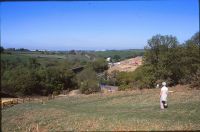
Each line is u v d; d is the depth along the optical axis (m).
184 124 17.81
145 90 42.41
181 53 59.59
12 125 23.88
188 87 43.59
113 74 88.00
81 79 91.06
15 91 61.25
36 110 30.55
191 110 22.66
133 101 33.09
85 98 39.47
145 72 63.12
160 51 62.06
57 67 83.00
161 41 62.97
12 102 40.53
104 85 86.38
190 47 59.69
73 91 79.31
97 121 21.08
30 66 70.44
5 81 56.16
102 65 109.12
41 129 21.00
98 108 30.31
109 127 18.41
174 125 17.59
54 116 26.17
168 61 60.16
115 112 25.88
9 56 53.59
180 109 23.50
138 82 63.47
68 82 84.94
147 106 28.12
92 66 106.62
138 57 115.88
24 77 64.25
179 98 31.30
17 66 61.47
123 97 36.88
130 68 99.31
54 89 79.06
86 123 20.73
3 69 54.59
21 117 27.06
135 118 21.09
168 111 23.12
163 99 24.86
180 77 58.81
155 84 60.41
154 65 62.62
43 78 75.56
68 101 38.19
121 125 18.62
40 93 73.19
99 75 96.25
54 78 79.81
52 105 35.25
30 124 23.38
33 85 69.00
